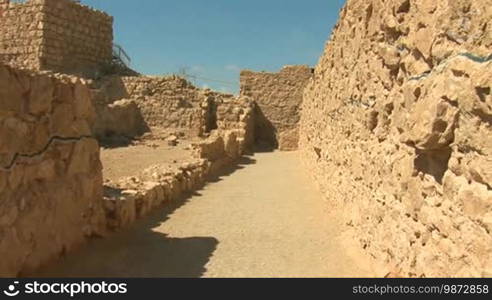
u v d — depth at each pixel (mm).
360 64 8156
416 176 5172
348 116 9297
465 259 4008
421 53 4938
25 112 5926
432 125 4484
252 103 33531
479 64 3766
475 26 3859
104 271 6598
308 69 35312
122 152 21953
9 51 29375
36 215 6086
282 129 35625
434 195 4730
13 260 5586
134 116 30844
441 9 4445
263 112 35875
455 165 4242
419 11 4973
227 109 29859
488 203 3672
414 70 5180
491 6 3641
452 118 4238
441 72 4418
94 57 32844
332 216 10055
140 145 25031
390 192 6082
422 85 4855
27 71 6047
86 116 7656
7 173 5512
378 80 6855
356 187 8203
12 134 5637
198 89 32469
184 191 13578
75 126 7262
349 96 9227
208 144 18312
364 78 7773
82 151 7434
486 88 3656
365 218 7336
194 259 7383
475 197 3859
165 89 32062
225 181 16172
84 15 31656
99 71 33000
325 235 8773
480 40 3779
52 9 29172
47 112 6441
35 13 28766
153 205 10812
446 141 4375
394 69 6023
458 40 4129
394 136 5973
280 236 8812
